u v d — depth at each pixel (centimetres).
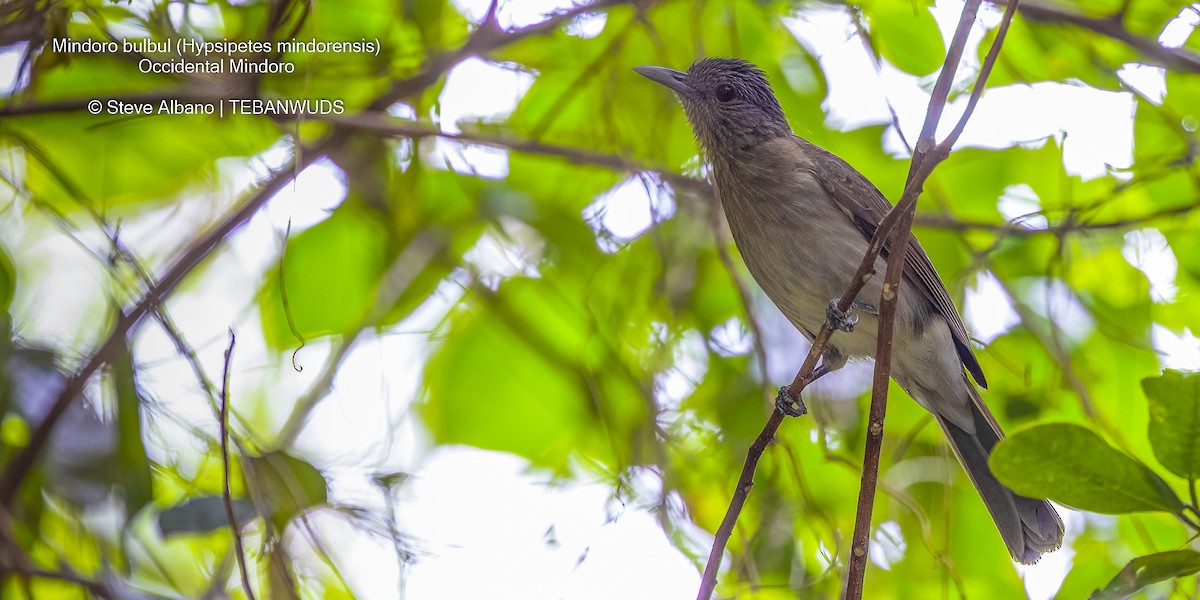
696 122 1050
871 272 688
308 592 848
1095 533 1072
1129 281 1105
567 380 1102
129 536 848
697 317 1116
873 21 1052
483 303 1102
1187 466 591
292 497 838
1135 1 1091
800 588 965
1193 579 862
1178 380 582
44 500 816
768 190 991
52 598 829
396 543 853
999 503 921
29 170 957
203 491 850
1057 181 1105
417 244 1081
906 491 1068
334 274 1068
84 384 776
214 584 799
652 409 1013
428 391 1102
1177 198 1093
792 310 1007
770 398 969
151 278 884
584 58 1086
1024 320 1062
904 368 980
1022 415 1049
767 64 1141
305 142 974
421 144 1032
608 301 1109
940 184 1112
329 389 947
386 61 995
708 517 1049
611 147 1038
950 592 1066
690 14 1120
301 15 858
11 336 796
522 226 1103
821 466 1095
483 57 993
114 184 992
